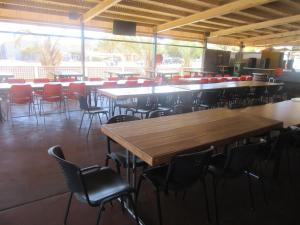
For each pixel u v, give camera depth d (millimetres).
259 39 12719
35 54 12336
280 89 7426
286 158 3496
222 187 2682
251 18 8758
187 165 1741
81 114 5789
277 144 2496
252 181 2844
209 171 2148
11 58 11867
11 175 2762
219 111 3035
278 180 2891
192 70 13219
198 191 2584
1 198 2314
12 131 4352
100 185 1823
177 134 2061
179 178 1782
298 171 3125
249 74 11891
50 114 5711
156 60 10602
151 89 5062
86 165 3098
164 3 6770
